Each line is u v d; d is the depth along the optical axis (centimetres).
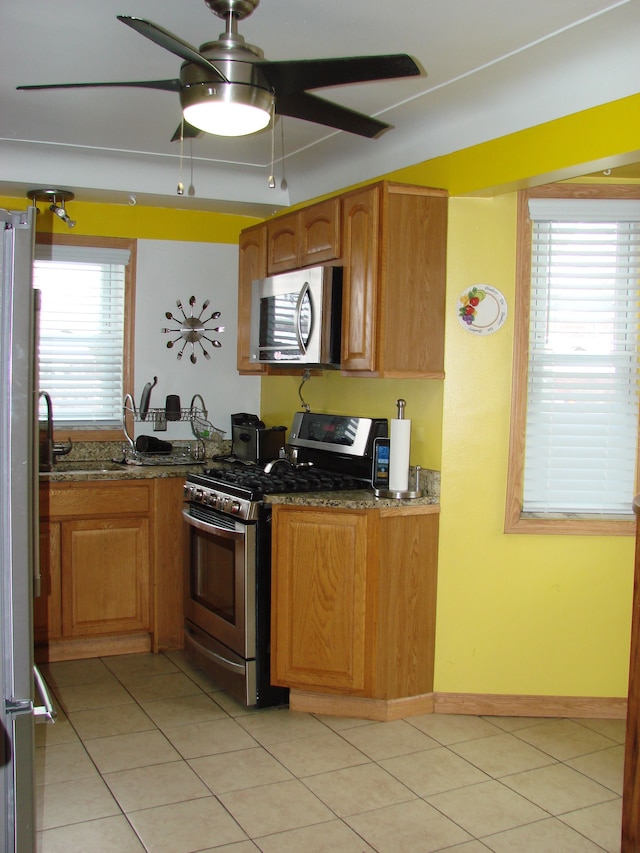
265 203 434
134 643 410
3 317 176
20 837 183
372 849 239
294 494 336
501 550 331
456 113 312
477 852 238
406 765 291
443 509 330
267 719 330
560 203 322
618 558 332
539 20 233
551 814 260
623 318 335
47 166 390
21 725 181
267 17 234
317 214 347
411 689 333
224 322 466
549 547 331
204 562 372
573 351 335
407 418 349
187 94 204
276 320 367
